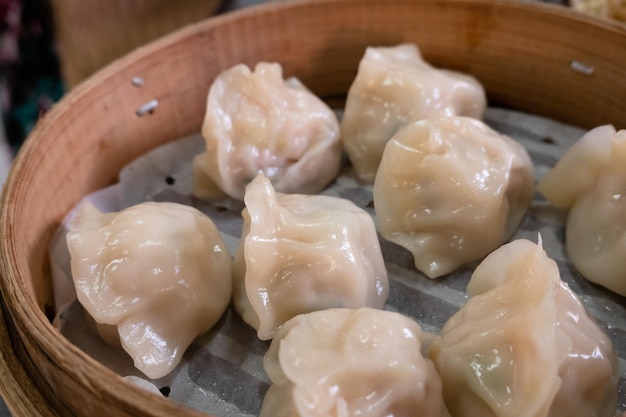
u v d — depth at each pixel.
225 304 0.25
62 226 0.26
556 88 0.30
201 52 0.30
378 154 0.29
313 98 0.30
